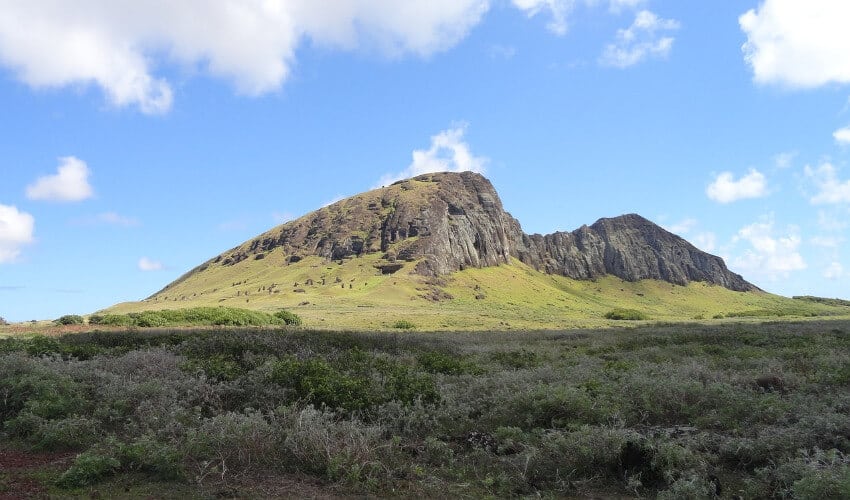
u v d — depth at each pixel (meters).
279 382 10.41
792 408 9.01
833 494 5.51
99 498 5.70
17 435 7.99
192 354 15.12
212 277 195.25
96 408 8.93
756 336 28.55
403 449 7.84
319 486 6.36
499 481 6.62
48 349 15.54
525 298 156.25
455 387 11.45
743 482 6.61
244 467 6.80
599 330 52.31
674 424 9.31
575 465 6.89
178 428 7.86
